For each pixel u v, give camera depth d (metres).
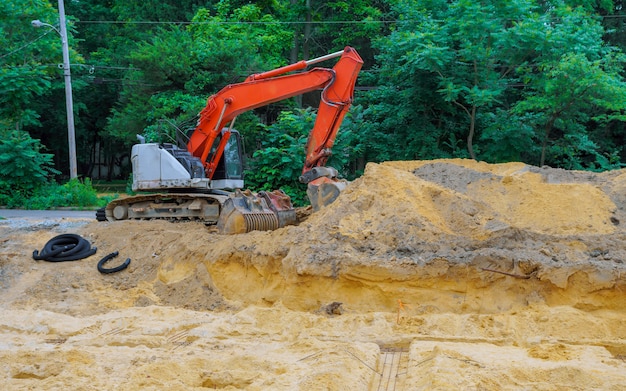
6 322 11.41
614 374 7.85
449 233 11.91
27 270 14.20
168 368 8.24
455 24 26.69
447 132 28.08
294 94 15.96
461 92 26.77
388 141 28.84
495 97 27.39
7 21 33.66
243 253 12.68
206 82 32.56
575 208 12.33
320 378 7.58
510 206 12.68
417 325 10.44
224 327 10.63
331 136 15.47
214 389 7.78
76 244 14.98
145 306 12.74
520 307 10.77
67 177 44.19
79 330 10.90
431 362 8.26
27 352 9.02
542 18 27.06
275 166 26.48
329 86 15.50
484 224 12.08
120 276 13.95
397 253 11.52
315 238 12.12
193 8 41.69
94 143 45.88
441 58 25.75
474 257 11.07
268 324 10.95
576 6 30.73
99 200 30.70
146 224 15.93
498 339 9.74
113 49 43.62
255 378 8.01
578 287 10.71
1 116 31.58
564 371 7.72
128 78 34.53
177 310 12.07
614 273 10.57
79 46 44.12
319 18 37.31
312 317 10.89
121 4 44.00
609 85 25.12
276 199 15.38
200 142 17.00
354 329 10.48
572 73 25.19
